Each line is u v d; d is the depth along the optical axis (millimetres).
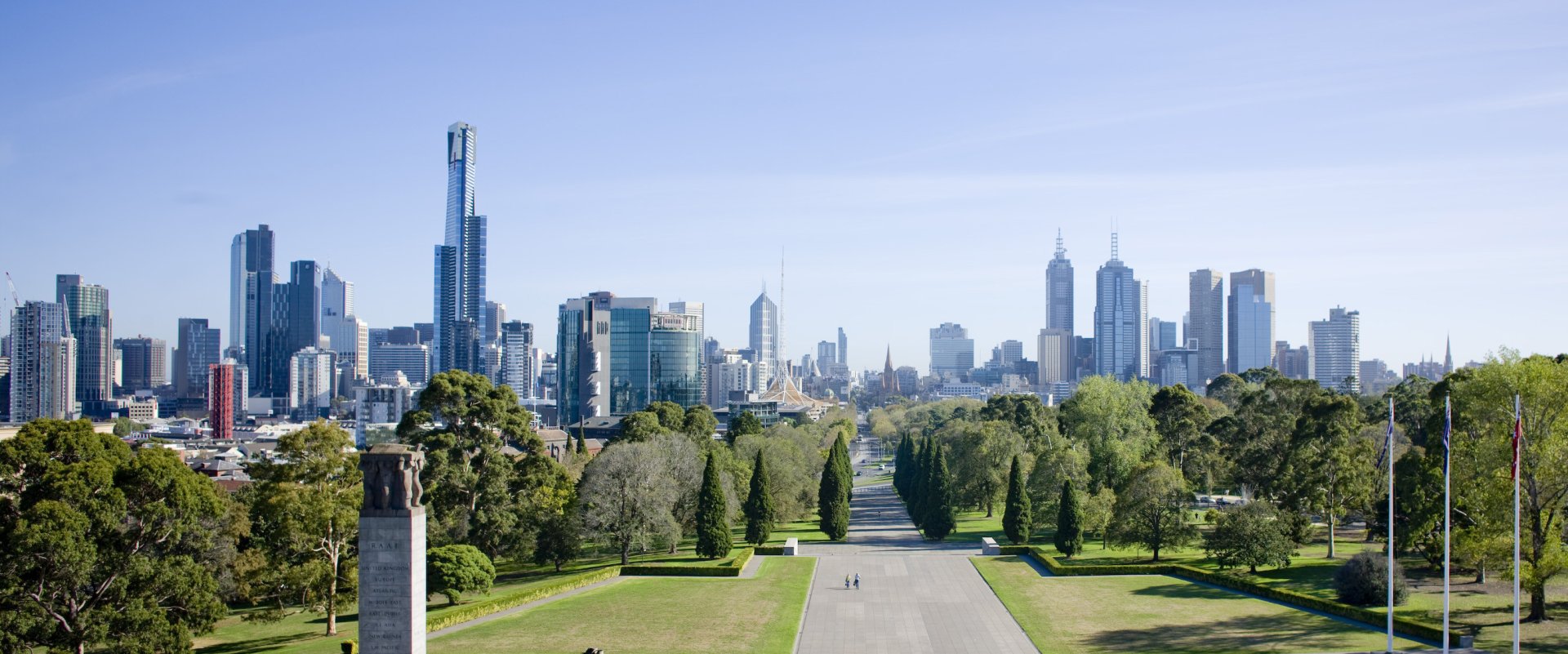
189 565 82812
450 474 120812
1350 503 128625
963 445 189125
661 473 135375
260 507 95875
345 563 98125
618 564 134500
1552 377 85938
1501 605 94500
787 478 167875
